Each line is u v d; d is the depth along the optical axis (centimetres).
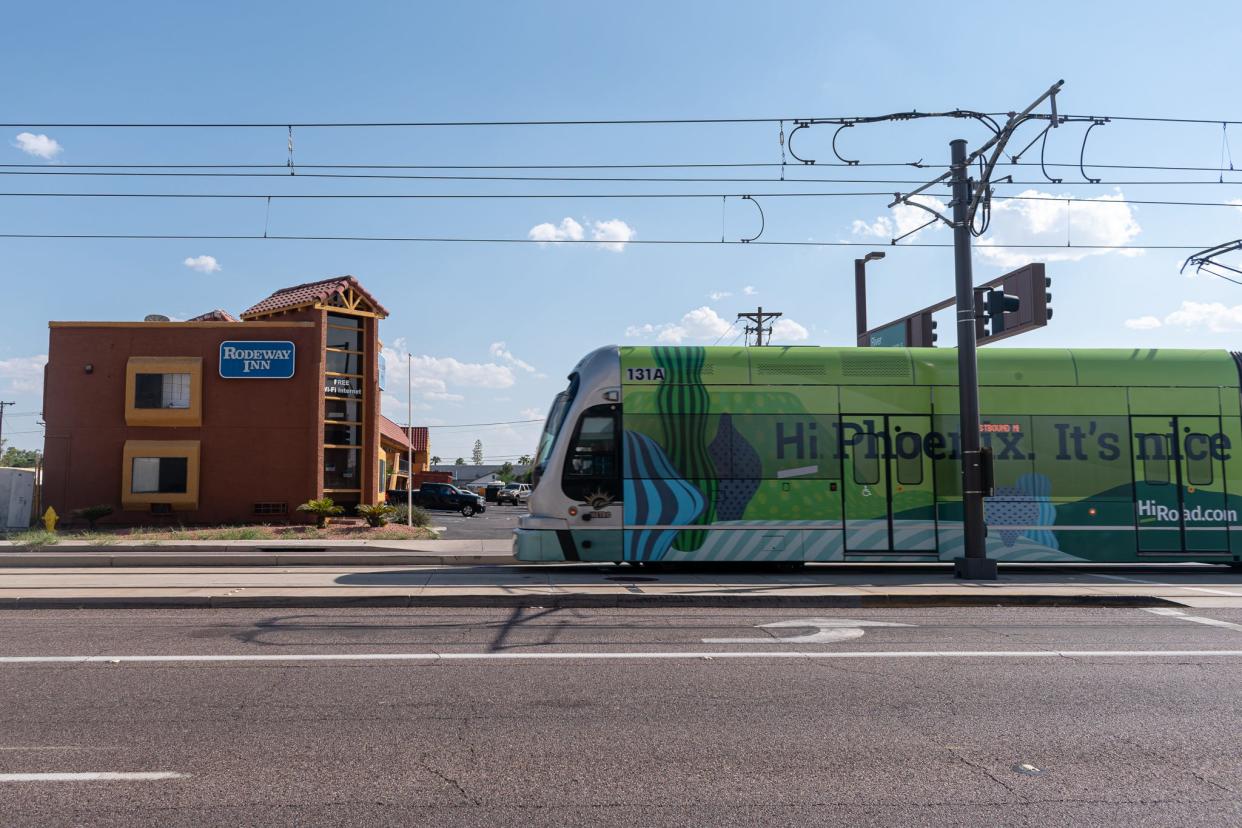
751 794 447
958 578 1354
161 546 2008
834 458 1470
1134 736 545
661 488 1451
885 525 1459
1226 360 1538
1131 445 1499
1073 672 707
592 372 1479
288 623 902
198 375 2803
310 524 2767
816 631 877
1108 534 1479
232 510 2802
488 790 450
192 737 530
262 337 2858
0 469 2670
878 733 548
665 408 1469
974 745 527
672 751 512
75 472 2769
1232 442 1509
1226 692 650
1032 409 1499
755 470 1459
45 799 433
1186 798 445
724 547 1445
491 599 1031
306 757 496
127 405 2772
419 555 1778
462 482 10538
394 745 518
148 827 402
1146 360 1529
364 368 3033
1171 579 1398
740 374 1482
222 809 422
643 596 1048
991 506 1475
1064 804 436
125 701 604
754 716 582
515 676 683
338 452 2955
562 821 412
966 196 1412
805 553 1447
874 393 1491
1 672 686
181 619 924
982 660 748
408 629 873
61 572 1446
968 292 1395
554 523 1444
